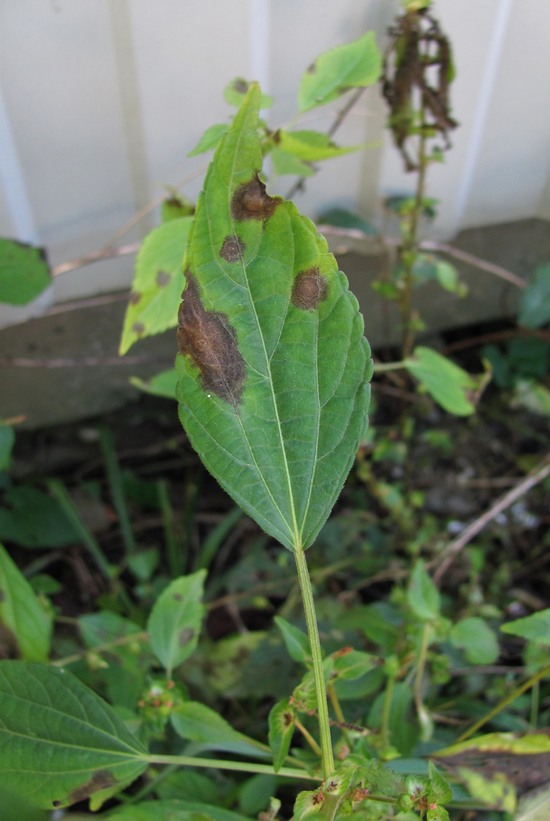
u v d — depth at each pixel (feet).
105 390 1.25
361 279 1.26
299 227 0.59
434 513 1.26
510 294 1.33
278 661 1.01
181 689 0.79
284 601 1.13
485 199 1.22
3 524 1.13
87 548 1.21
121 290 1.19
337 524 1.19
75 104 0.98
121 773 0.70
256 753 0.78
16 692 0.70
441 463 1.30
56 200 1.06
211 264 0.60
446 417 1.33
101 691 0.93
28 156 1.01
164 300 0.83
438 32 0.91
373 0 0.98
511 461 1.30
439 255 1.29
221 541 1.24
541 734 0.76
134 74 0.96
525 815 0.75
